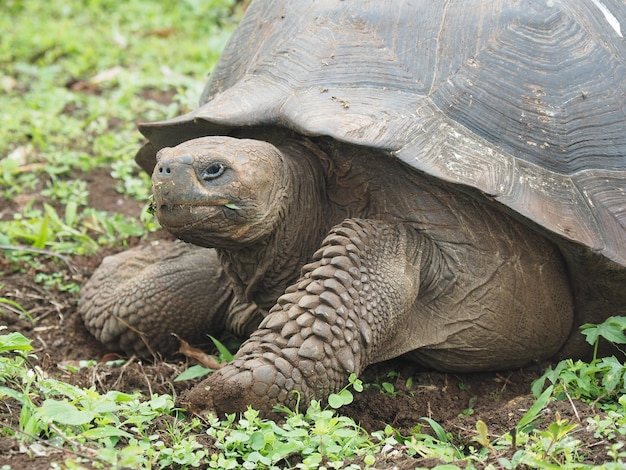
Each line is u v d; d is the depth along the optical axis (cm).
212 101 679
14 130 1112
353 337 590
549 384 655
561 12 665
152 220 940
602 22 686
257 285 672
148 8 1515
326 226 666
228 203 587
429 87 631
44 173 1025
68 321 797
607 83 656
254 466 502
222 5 1514
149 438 521
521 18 657
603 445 521
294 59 663
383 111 612
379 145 589
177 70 1288
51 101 1173
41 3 1539
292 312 588
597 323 669
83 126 1124
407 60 643
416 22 657
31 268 855
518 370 693
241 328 729
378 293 605
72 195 976
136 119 1149
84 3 1555
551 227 592
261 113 638
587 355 695
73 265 862
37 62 1342
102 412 524
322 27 672
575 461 505
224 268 685
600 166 636
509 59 645
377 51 648
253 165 598
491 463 505
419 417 623
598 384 608
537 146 625
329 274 598
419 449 530
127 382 666
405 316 625
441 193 628
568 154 630
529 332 660
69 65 1309
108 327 757
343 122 603
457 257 635
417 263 634
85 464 480
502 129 623
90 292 789
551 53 652
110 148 1063
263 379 568
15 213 949
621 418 536
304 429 536
